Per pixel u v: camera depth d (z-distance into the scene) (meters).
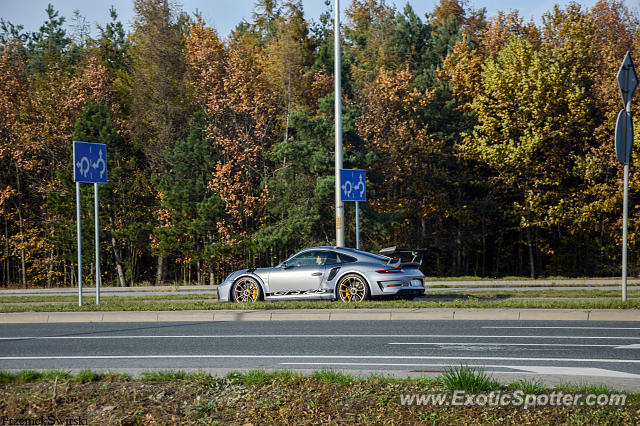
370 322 14.05
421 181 42.94
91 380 8.09
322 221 37.81
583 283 27.73
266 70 43.78
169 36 44.16
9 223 44.50
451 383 7.08
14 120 42.50
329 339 11.73
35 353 11.09
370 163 37.22
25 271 45.22
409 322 13.91
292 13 51.22
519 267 48.88
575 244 43.56
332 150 37.50
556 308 14.53
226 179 38.88
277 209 38.03
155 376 8.11
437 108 43.19
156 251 39.84
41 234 44.00
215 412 6.70
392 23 52.25
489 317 14.19
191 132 40.81
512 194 44.19
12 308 17.33
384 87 42.81
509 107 40.06
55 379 7.75
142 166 45.00
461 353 10.01
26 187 43.78
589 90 41.59
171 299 21.38
